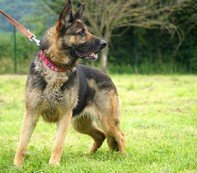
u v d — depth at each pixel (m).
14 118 12.52
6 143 9.44
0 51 31.00
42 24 30.95
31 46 30.86
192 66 31.17
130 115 13.32
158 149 8.73
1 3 33.00
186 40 31.20
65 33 7.57
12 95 17.56
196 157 8.10
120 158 8.22
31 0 33.03
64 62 7.54
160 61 31.33
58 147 7.71
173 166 7.50
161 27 29.45
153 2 28.75
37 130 10.84
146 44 31.30
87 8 27.75
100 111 8.62
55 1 30.50
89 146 9.38
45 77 7.55
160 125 11.55
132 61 31.52
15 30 30.53
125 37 31.50
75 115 8.39
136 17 29.81
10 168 7.28
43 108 7.70
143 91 19.27
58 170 7.20
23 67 30.75
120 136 8.72
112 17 27.89
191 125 11.70
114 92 8.77
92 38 7.73
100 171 7.13
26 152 8.16
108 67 31.42
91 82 8.55
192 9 30.75
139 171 7.22
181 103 15.73
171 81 24.23
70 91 7.68
